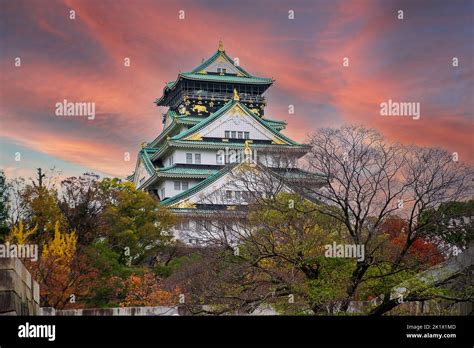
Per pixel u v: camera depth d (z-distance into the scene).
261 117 132.12
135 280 68.75
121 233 83.81
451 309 43.62
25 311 33.69
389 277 43.75
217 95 131.00
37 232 77.69
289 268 45.44
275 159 65.81
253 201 55.66
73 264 67.06
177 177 118.75
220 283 45.56
